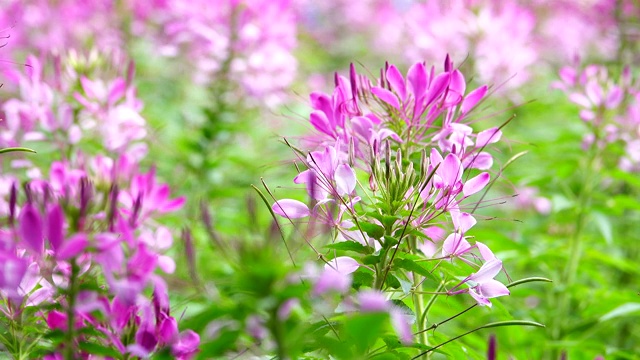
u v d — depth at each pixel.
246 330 1.20
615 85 1.79
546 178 1.74
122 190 1.42
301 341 1.22
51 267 1.28
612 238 1.83
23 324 1.32
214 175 1.96
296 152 1.33
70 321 1.27
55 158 1.66
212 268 1.67
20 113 1.64
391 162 1.35
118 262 1.23
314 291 1.17
